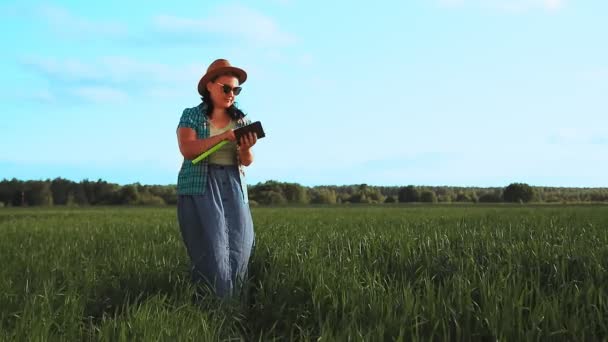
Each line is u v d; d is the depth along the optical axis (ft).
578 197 411.75
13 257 27.78
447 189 421.59
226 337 15.49
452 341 14.06
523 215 64.34
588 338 13.06
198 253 19.12
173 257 25.82
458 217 62.90
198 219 19.17
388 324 14.14
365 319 15.07
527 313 14.82
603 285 15.88
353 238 28.40
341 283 17.62
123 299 18.61
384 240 26.53
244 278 19.57
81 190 389.39
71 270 22.67
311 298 17.38
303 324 16.34
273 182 361.51
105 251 29.30
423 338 13.28
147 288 19.80
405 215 77.77
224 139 18.48
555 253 20.98
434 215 75.15
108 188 388.57
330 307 16.35
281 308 17.26
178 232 41.34
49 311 15.71
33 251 29.37
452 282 16.66
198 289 18.83
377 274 18.31
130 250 26.63
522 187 388.57
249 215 20.10
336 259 21.99
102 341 13.78
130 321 14.49
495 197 399.24
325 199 378.53
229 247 19.25
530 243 23.80
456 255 22.38
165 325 14.03
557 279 17.47
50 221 75.82
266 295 18.67
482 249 23.62
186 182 19.35
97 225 57.47
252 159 19.71
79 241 35.45
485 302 14.67
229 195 19.54
